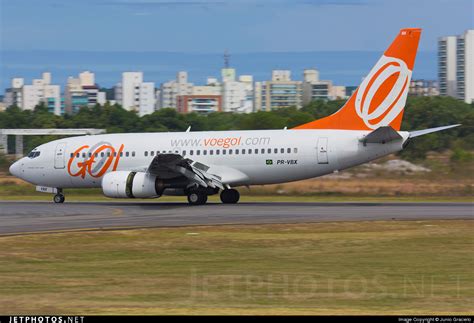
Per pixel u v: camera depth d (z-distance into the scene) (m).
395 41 145.25
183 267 80.81
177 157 142.75
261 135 153.12
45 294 66.94
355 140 146.50
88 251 92.44
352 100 148.50
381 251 90.06
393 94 145.75
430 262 82.50
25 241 100.50
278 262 83.31
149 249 93.44
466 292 66.94
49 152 166.38
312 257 86.44
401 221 115.81
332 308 60.38
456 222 113.88
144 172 152.12
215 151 154.38
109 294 66.81
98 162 162.62
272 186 199.25
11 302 63.09
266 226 112.06
